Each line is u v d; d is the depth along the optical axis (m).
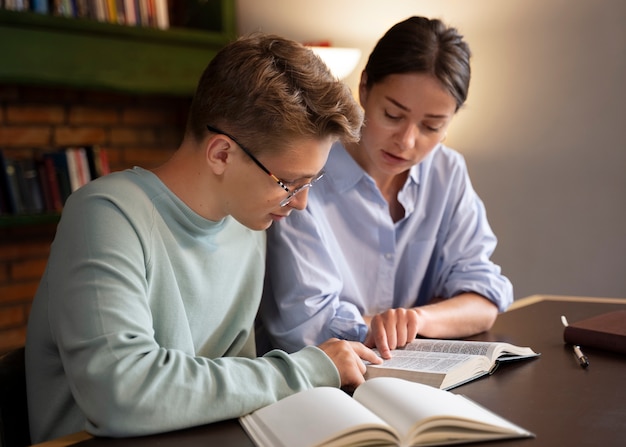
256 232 1.47
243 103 1.12
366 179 1.68
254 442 0.97
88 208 1.12
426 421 0.93
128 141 3.51
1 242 3.13
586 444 0.94
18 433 1.21
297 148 1.12
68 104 3.29
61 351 1.06
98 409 0.99
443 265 1.81
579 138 2.74
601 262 2.74
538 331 1.58
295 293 1.56
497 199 2.96
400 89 1.50
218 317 1.37
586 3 2.68
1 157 2.87
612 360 1.34
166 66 3.17
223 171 1.17
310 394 1.02
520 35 2.83
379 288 1.75
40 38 2.76
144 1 3.20
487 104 2.94
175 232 1.25
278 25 3.50
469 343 1.36
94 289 1.05
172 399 1.00
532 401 1.11
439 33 1.51
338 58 3.01
